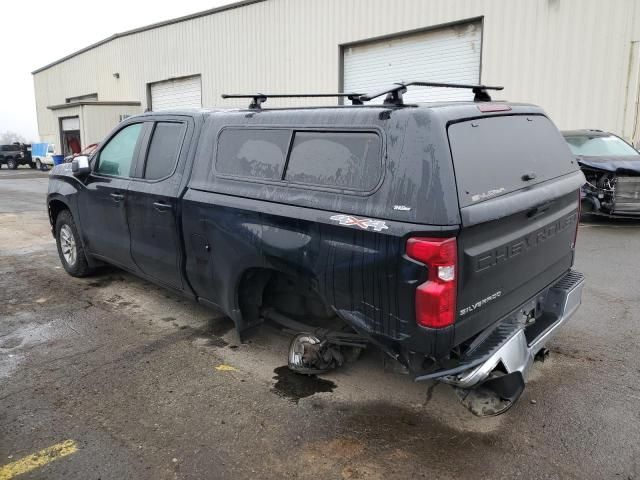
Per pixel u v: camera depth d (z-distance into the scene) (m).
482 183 2.77
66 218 5.92
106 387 3.60
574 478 2.68
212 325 4.68
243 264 3.59
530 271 3.25
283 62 18.66
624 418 3.20
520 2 12.46
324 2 16.94
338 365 3.74
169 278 4.48
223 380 3.70
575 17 11.69
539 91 12.47
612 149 9.88
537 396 3.46
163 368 3.88
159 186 4.31
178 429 3.11
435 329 2.61
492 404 2.98
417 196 2.61
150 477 2.69
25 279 6.11
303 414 3.27
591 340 4.33
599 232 8.62
